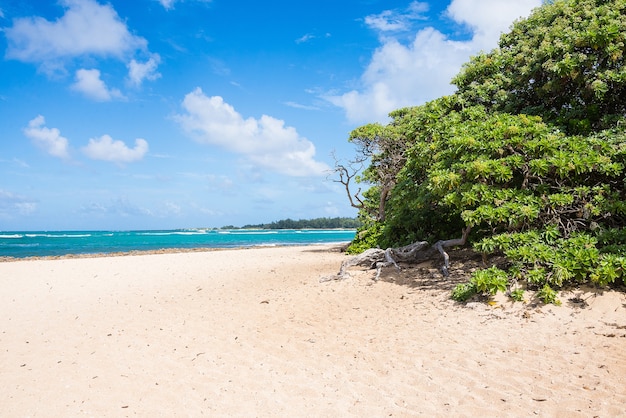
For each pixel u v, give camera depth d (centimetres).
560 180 957
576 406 448
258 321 888
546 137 930
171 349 724
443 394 498
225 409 490
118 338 806
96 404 517
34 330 897
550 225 890
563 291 798
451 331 723
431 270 1166
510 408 454
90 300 1215
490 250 884
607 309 717
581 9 1123
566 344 628
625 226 909
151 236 9069
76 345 774
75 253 3669
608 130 955
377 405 481
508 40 1368
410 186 1341
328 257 2305
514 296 804
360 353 655
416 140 1322
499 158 966
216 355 682
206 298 1171
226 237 8469
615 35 927
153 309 1058
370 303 968
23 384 592
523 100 1230
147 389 557
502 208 871
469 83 1349
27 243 5619
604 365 548
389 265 1283
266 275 1568
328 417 460
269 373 596
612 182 920
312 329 806
